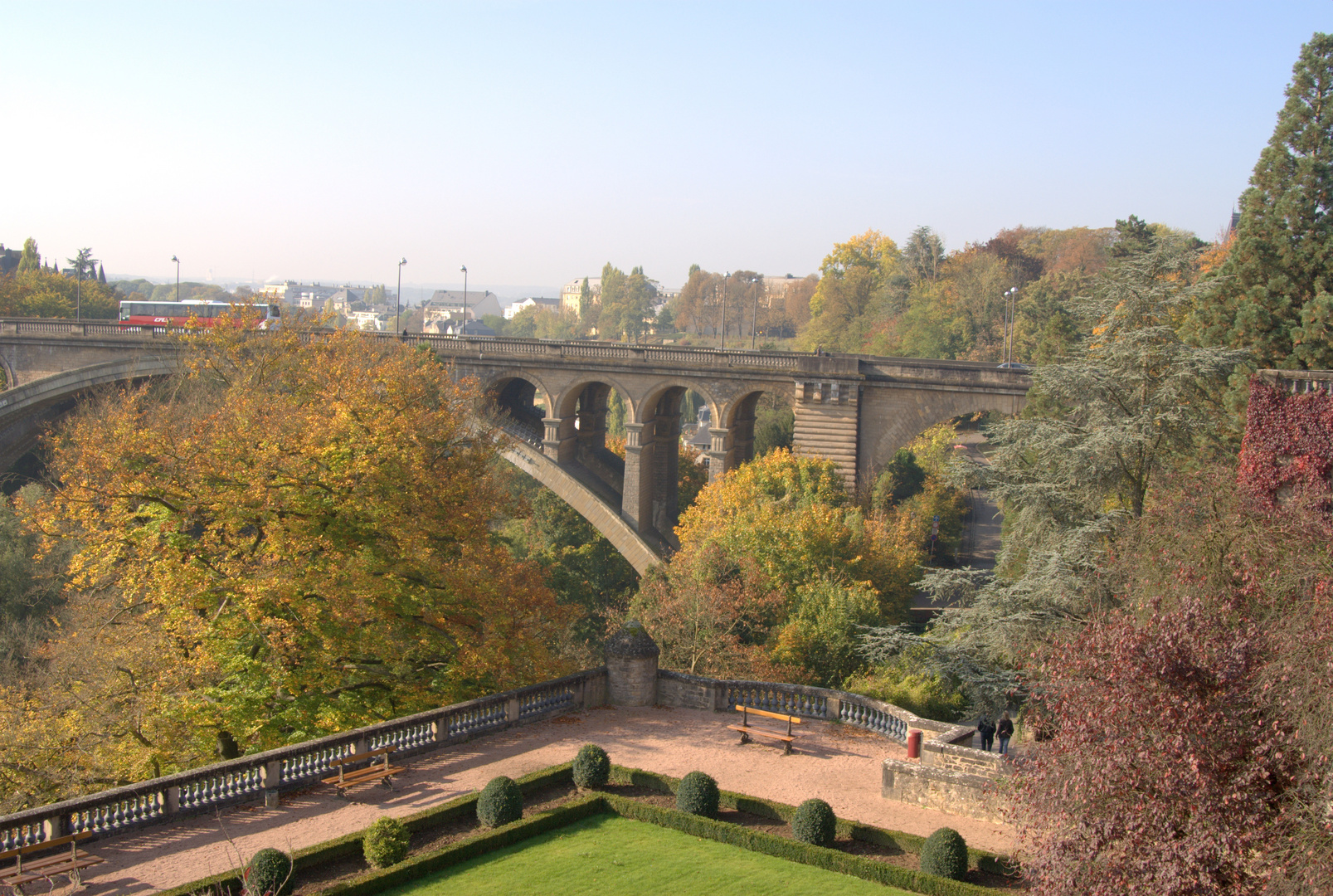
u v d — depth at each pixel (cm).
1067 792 1934
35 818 2319
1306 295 4769
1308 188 4806
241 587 3719
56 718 3788
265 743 3566
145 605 4544
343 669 4084
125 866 2327
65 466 4241
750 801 2781
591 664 6156
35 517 4153
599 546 9012
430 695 4122
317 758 2888
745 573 5500
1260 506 2964
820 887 2330
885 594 6234
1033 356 9181
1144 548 3055
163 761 3594
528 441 7994
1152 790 1858
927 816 2802
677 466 8431
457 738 3281
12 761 3497
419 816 2583
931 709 4119
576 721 3572
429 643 4288
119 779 3534
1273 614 2309
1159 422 3772
